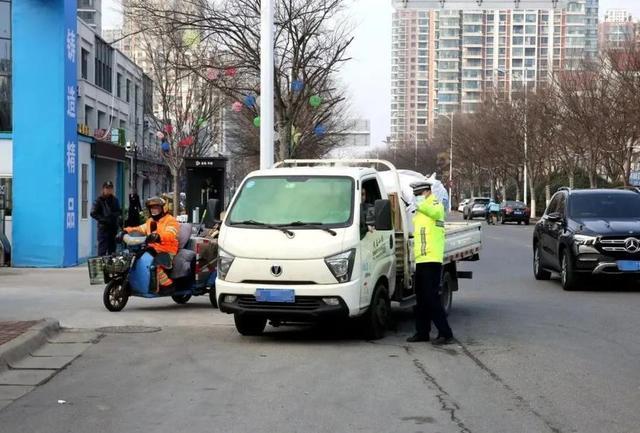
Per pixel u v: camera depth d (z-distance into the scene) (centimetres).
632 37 4350
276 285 933
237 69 2598
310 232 944
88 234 2259
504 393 729
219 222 1330
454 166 8406
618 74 4194
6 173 2061
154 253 1246
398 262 1120
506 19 10112
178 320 1169
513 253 2642
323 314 926
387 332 1084
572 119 4669
